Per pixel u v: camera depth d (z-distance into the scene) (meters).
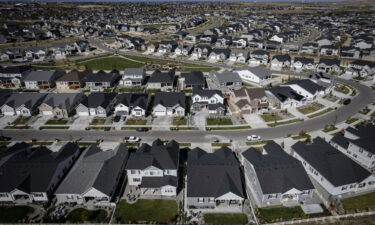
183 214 44.47
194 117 77.31
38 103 81.12
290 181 46.34
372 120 75.19
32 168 49.44
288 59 126.25
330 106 84.81
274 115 78.62
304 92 89.44
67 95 82.94
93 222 42.78
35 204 46.75
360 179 48.09
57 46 157.12
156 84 98.81
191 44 176.75
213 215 44.38
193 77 100.88
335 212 44.50
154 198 47.94
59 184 51.19
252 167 49.44
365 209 45.09
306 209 44.97
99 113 77.75
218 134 68.88
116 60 141.88
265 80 107.38
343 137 62.66
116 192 49.12
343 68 123.75
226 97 91.06
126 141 65.31
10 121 75.19
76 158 58.59
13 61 137.38
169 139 66.50
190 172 47.78
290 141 65.69
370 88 100.12
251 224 42.50
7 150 56.81
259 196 46.94
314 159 52.50
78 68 125.44
